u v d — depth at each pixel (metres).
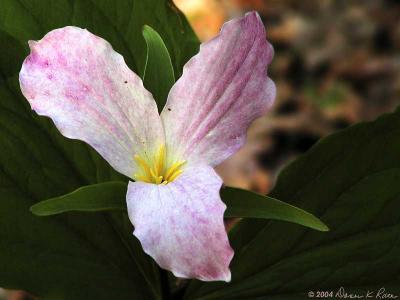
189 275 0.23
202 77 0.26
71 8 0.31
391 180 0.31
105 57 0.25
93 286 0.30
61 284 0.29
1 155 0.30
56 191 0.30
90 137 0.25
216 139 0.26
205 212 0.24
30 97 0.25
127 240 0.31
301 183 0.31
